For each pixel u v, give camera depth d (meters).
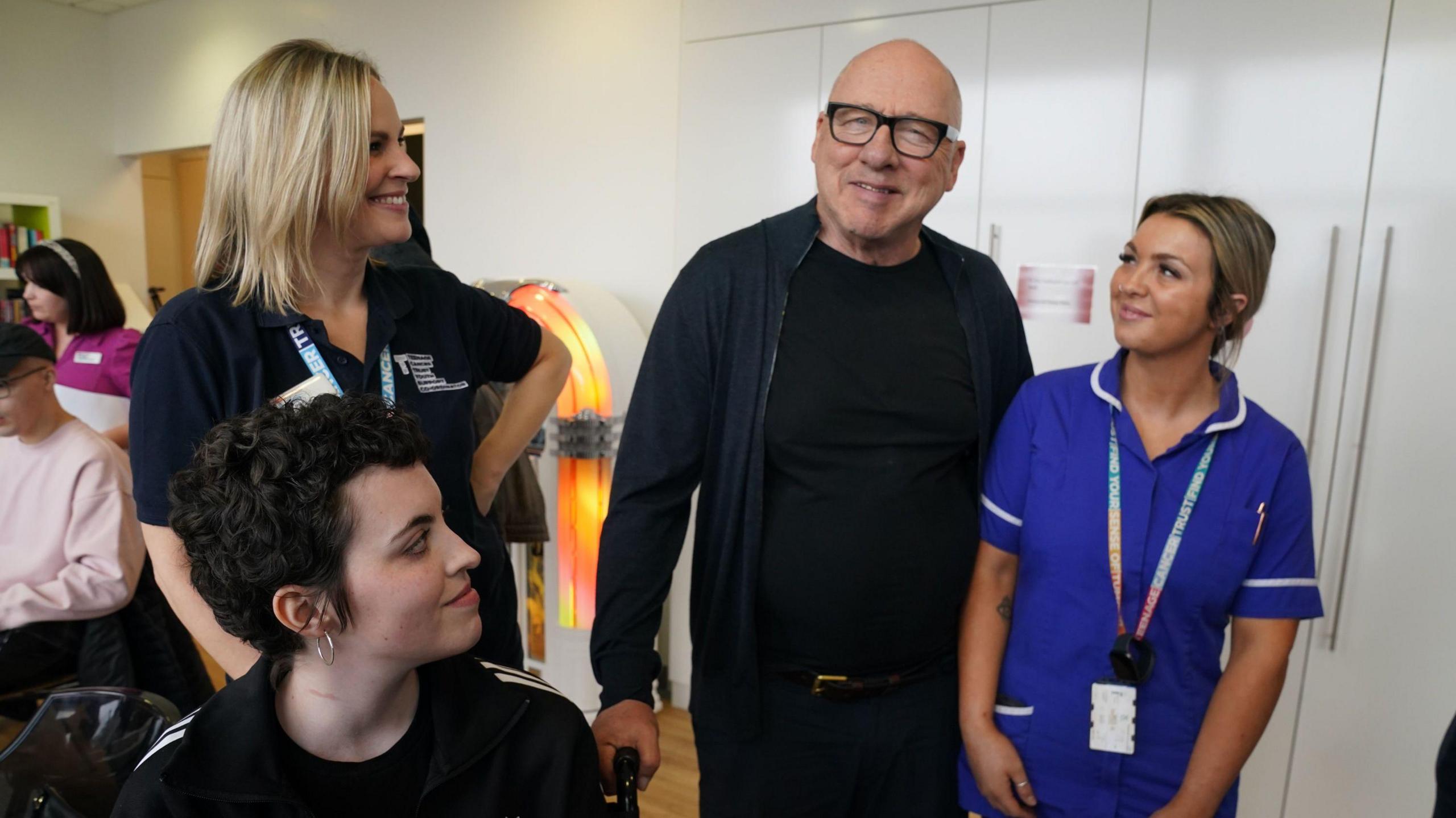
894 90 1.28
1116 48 2.45
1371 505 2.26
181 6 5.02
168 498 1.04
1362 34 2.16
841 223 1.33
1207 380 1.33
